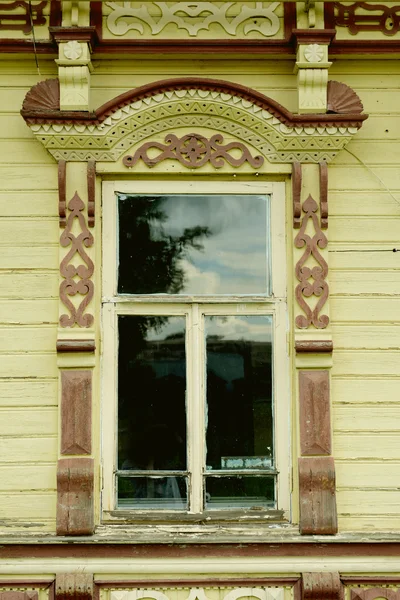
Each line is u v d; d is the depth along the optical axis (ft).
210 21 13.71
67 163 13.50
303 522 12.89
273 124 13.52
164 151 13.55
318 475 12.95
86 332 13.12
